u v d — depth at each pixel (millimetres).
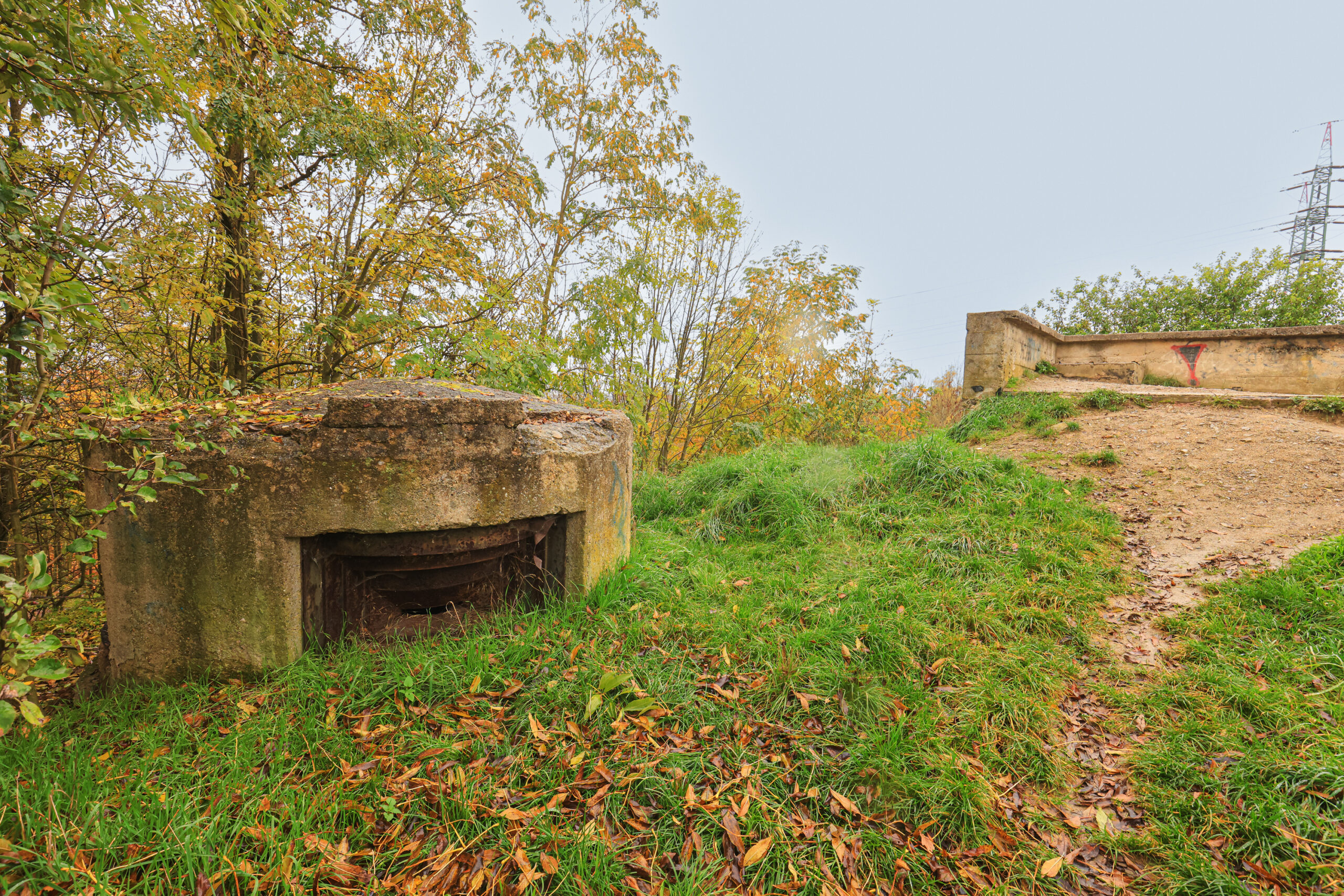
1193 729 2275
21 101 2479
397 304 5965
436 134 5906
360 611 2922
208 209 3971
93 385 3771
